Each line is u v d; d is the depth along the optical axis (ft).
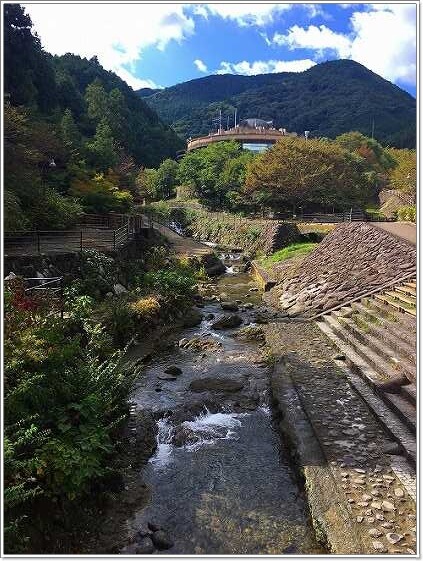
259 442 26.27
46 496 16.71
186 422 27.99
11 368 18.02
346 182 125.49
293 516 19.99
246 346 43.19
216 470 23.49
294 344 41.11
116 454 22.71
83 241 54.60
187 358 39.68
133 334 40.06
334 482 20.34
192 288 59.88
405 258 48.39
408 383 28.12
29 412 18.26
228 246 113.50
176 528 19.29
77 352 23.76
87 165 95.71
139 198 140.97
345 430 24.84
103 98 165.48
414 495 19.33
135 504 20.43
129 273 54.60
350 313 45.09
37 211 56.34
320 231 96.27
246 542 18.47
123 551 17.70
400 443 22.80
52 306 28.35
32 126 70.28
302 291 58.80
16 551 14.80
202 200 159.02
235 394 32.07
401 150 192.13
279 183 116.47
